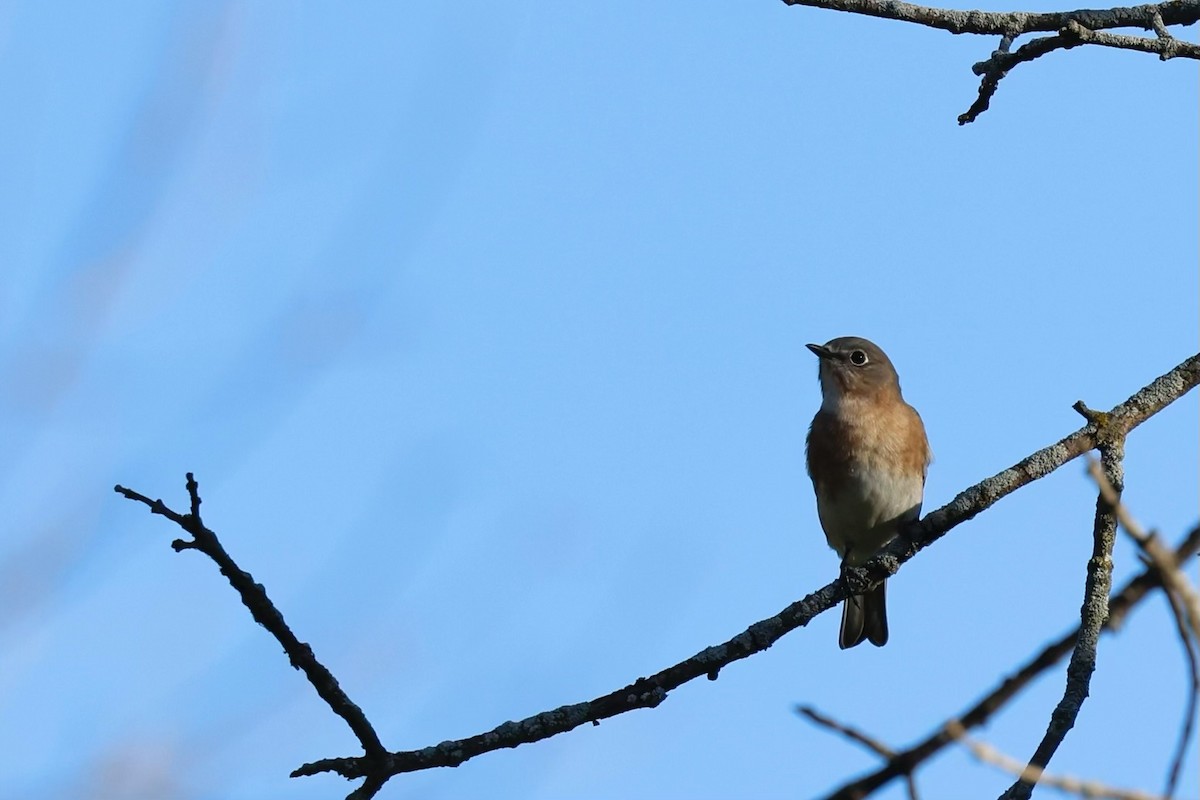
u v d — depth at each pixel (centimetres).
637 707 1056
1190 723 546
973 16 1172
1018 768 495
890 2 1159
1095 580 973
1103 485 558
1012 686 780
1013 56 1166
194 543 899
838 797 699
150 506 893
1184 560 760
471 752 998
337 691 940
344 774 956
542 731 1024
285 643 929
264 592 920
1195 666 548
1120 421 1136
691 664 1080
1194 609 533
